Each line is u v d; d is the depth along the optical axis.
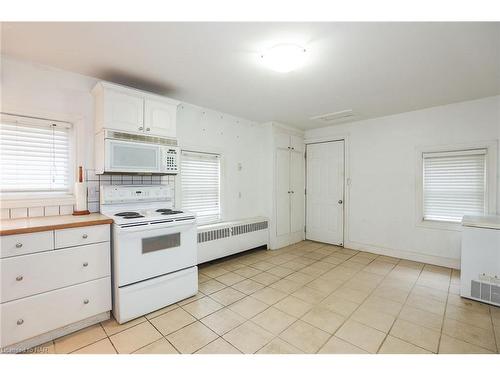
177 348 1.75
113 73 2.41
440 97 3.06
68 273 1.88
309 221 4.94
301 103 3.29
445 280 2.95
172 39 1.84
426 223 3.53
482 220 2.56
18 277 1.66
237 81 2.60
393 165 3.81
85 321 1.99
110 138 2.32
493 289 2.35
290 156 4.64
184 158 3.36
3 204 2.09
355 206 4.26
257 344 1.80
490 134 3.04
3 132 2.15
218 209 3.80
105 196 2.47
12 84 2.11
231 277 3.06
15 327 1.65
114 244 2.11
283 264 3.54
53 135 2.38
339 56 2.08
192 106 3.37
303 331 1.96
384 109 3.54
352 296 2.55
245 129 4.15
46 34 1.77
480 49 1.97
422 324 2.05
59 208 2.36
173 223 2.38
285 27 1.70
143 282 2.17
